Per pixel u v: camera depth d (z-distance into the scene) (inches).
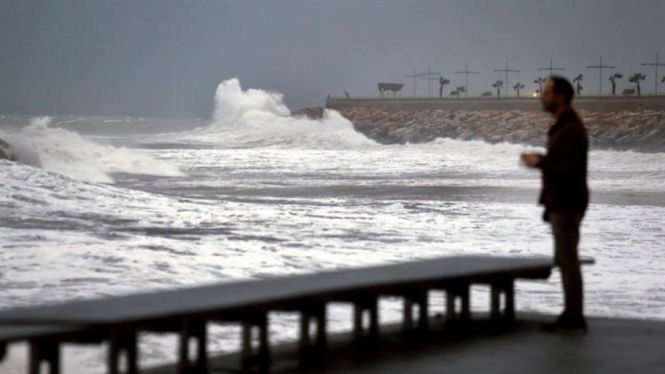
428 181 4237.2
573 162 767.1
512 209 2635.3
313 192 3452.3
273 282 689.0
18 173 2401.6
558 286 1232.8
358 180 4335.6
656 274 1379.2
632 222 2269.9
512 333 777.6
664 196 3292.3
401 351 697.0
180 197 2588.6
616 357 684.1
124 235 1652.3
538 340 746.8
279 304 617.9
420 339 746.8
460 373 624.7
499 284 837.8
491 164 6097.4
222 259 1381.6
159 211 2149.4
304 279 708.7
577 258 784.9
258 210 2356.1
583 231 2062.0
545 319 850.8
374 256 1545.3
